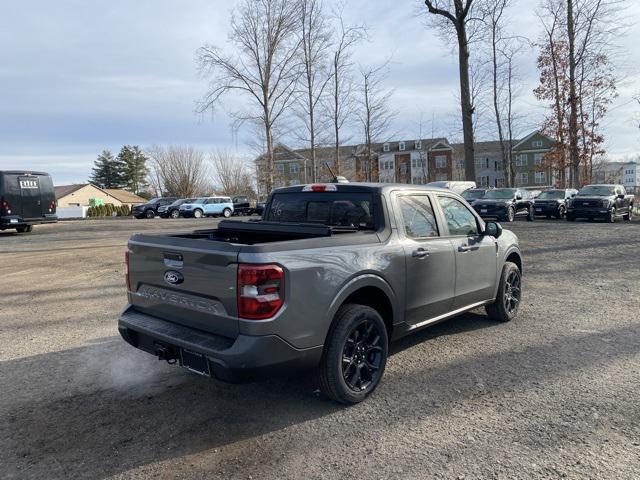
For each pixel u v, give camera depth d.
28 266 10.85
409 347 4.86
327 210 4.43
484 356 4.56
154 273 3.63
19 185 18.42
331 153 43.00
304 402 3.68
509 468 2.73
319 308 3.27
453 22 18.61
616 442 2.98
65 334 5.60
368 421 3.35
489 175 77.44
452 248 4.61
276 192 4.92
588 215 20.50
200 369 3.19
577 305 6.45
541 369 4.20
